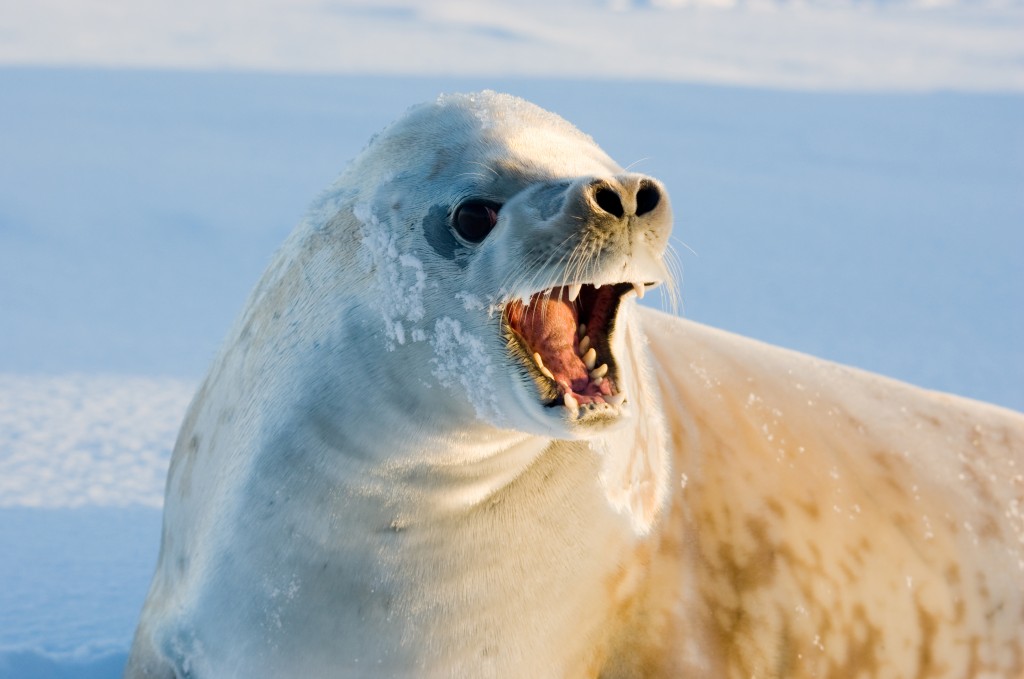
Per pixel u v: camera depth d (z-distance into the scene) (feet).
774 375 47.78
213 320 131.13
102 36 463.42
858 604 43.68
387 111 303.89
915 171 270.87
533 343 31.63
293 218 185.47
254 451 35.70
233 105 304.30
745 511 42.68
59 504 73.56
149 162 222.69
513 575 36.37
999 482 48.65
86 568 64.13
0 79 331.57
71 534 68.80
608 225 29.89
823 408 47.52
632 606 39.81
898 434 48.21
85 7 536.42
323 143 255.91
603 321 31.94
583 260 30.04
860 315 147.64
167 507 41.55
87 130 255.70
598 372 31.04
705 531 41.81
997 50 557.74
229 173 216.95
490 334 31.45
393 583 35.27
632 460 39.09
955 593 45.62
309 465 34.45
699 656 40.63
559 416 30.12
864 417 48.24
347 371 33.63
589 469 37.22
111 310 132.87
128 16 522.88
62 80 337.11
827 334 136.77
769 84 415.85
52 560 64.85
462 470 34.37
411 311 32.53
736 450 43.78
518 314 32.09
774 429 45.32
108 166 216.33
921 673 44.73
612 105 336.08
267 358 36.27
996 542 47.16
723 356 47.26
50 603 59.41
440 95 37.27
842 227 207.00
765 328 137.28
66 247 161.58
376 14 570.87
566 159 33.86
